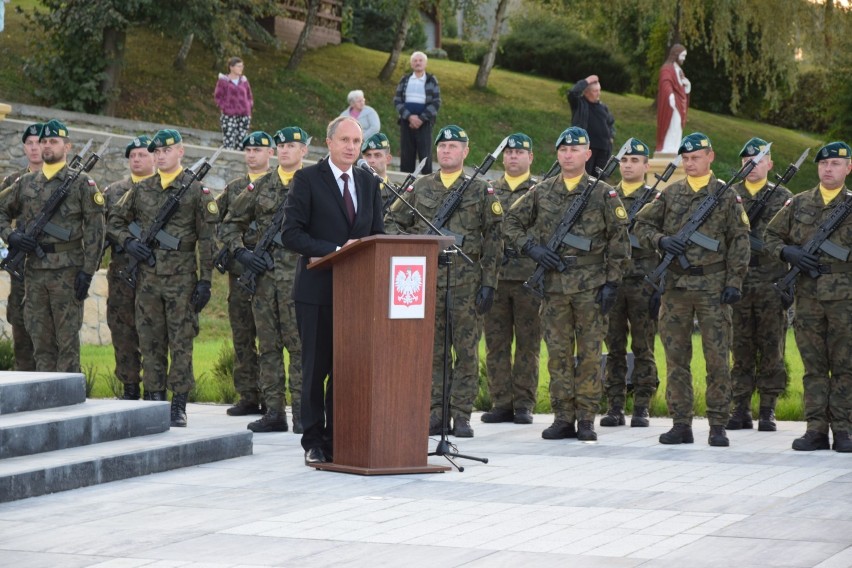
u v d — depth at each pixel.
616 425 14.59
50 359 14.78
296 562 7.15
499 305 14.81
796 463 11.19
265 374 13.74
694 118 56.84
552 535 7.85
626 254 12.93
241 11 42.97
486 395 16.52
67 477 9.72
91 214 14.45
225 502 9.12
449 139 13.68
